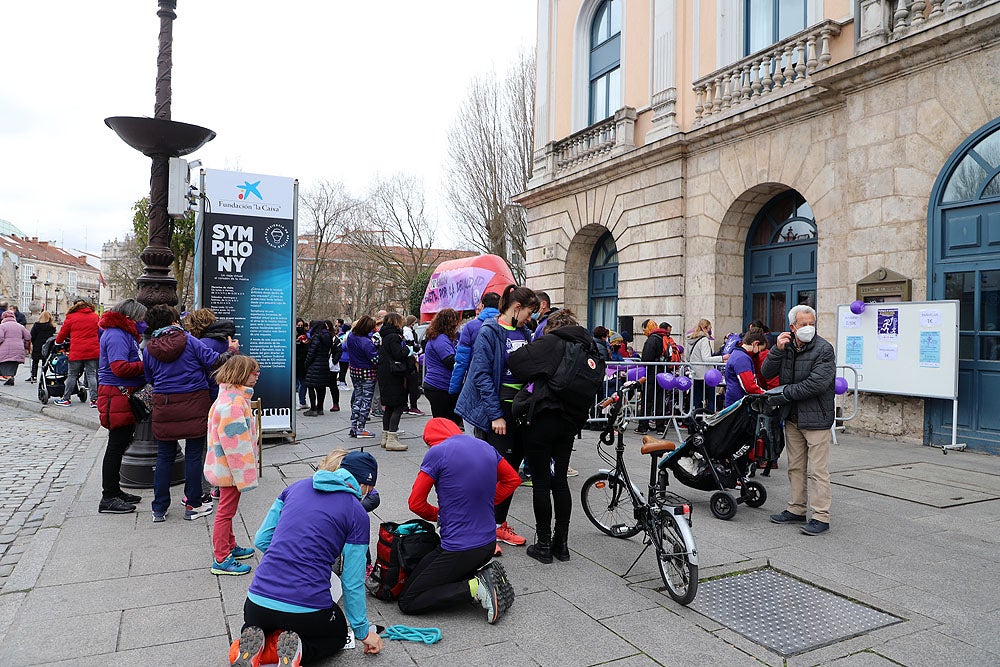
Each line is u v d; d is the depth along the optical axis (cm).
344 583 304
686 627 348
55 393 1241
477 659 312
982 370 810
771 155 1141
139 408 530
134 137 612
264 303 834
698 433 558
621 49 1566
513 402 455
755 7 1245
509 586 362
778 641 332
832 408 509
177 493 599
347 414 1177
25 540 498
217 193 808
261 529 324
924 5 865
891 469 718
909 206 882
